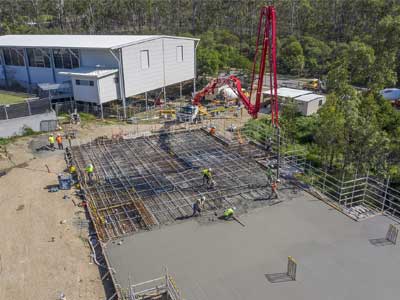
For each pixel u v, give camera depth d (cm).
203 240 2038
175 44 4759
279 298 1631
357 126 2553
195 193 2538
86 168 2725
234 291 1675
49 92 4275
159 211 2317
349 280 1733
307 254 1914
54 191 2591
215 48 7306
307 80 6388
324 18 8444
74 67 4669
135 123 4131
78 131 3844
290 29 8588
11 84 5381
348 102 2820
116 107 4391
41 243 2038
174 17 10369
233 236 2070
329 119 2691
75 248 1995
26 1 10944
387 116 3250
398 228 2111
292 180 2700
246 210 2328
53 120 3853
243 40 8656
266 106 4606
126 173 2842
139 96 5131
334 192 2519
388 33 5238
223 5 9850
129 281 1733
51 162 3106
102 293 1684
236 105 4697
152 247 1981
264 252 1933
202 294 1658
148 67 4484
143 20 10544
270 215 2273
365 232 2092
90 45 4331
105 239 2044
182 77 5006
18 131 3700
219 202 2420
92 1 10519
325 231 2106
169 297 1642
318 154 3070
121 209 2341
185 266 1838
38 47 4691
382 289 1678
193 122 4116
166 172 2859
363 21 7788
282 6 9181
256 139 3500
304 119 3928
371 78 4784
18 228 2175
